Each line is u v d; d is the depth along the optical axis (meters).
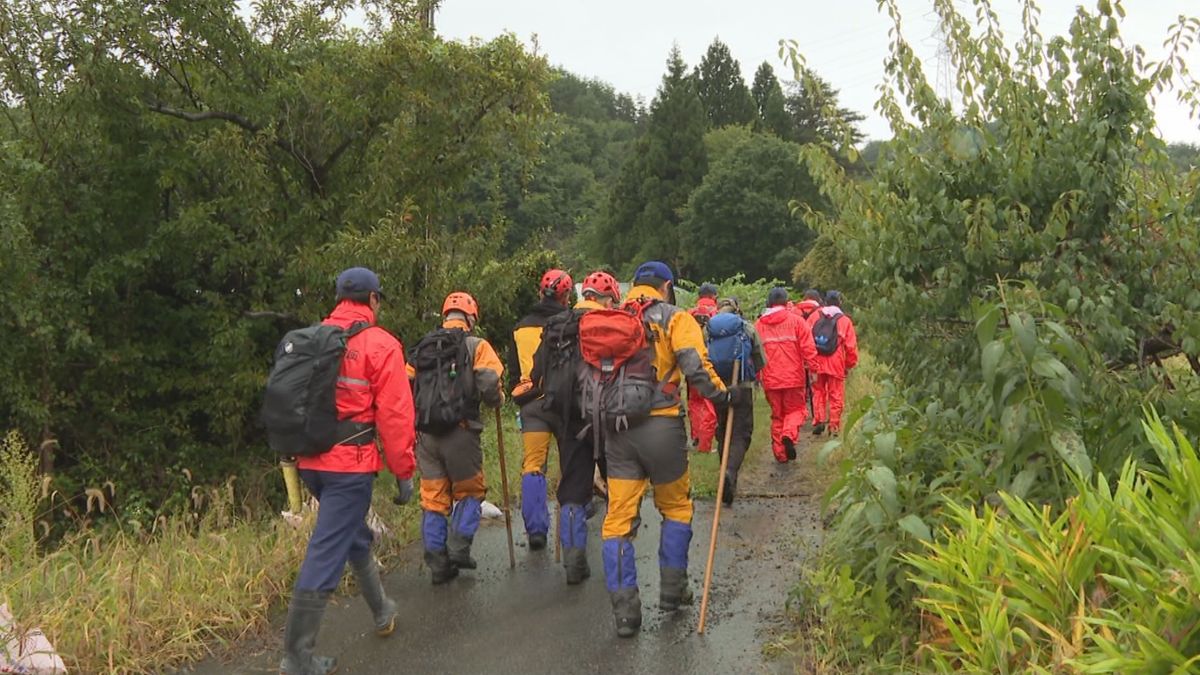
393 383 4.18
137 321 9.02
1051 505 3.91
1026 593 3.21
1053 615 3.17
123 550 5.74
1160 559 2.96
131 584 4.66
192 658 4.52
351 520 4.20
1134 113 4.57
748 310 23.62
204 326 9.00
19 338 7.95
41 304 7.85
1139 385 4.43
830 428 10.95
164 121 8.60
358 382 4.16
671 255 69.38
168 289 9.34
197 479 8.94
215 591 5.06
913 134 4.88
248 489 8.80
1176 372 4.68
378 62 8.97
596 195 88.75
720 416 7.54
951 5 4.88
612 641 4.65
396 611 4.99
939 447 4.53
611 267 72.75
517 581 5.69
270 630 4.91
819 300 11.91
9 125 8.36
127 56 8.34
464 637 4.77
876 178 5.02
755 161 67.50
